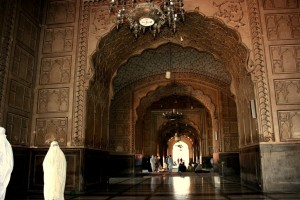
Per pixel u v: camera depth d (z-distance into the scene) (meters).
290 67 5.68
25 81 5.73
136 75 10.44
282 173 5.25
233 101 10.72
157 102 15.97
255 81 5.70
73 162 5.64
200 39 7.28
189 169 16.81
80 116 5.85
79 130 5.79
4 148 3.15
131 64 9.56
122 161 10.73
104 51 6.67
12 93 5.24
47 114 5.96
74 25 6.41
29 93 5.88
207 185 6.96
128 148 10.77
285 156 5.30
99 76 6.71
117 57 7.45
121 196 4.97
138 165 11.95
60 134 5.83
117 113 11.01
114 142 10.85
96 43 6.26
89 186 5.86
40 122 5.94
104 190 5.95
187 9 6.15
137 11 4.14
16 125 5.34
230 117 10.65
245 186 6.55
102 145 6.90
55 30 6.44
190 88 11.20
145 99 11.98
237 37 6.05
